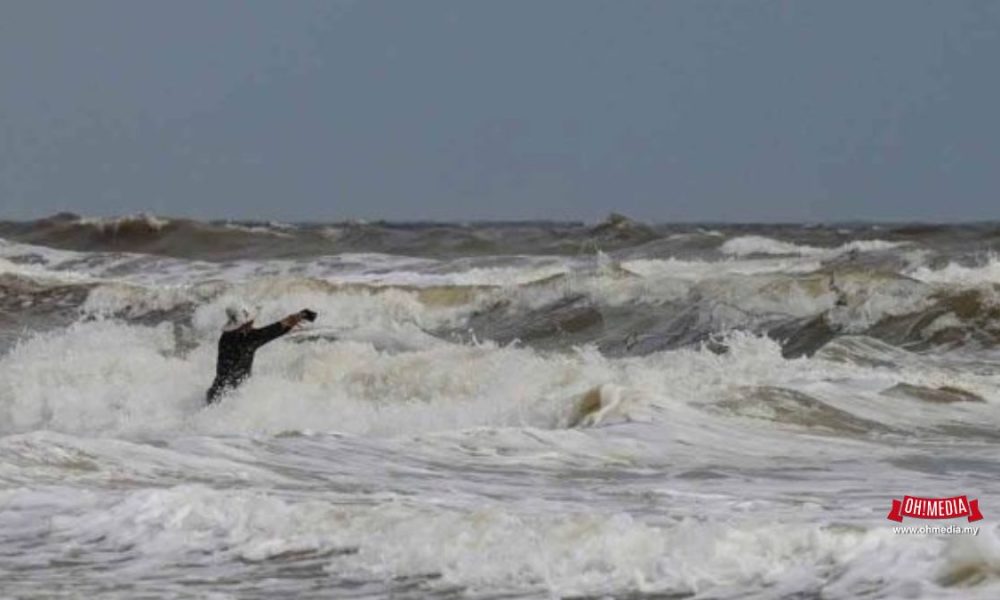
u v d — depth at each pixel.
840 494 33.47
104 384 63.56
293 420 54.44
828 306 87.69
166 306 114.06
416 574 24.27
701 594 21.98
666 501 31.83
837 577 21.94
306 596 23.42
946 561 21.61
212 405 57.62
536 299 102.00
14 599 23.62
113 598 23.66
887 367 66.19
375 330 99.56
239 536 27.34
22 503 30.73
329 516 27.81
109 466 35.91
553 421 50.00
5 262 137.00
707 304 92.44
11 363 70.00
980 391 56.34
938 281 95.38
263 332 59.38
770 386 55.03
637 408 48.19
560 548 24.30
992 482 35.97
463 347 71.38
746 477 37.31
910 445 44.66
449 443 42.09
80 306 118.12
